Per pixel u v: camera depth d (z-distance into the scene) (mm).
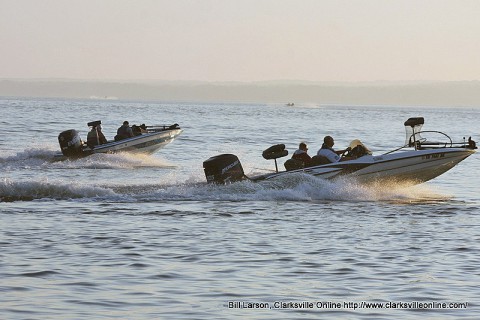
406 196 37312
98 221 27812
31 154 55219
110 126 123750
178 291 18016
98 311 16203
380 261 21734
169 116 190375
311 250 23156
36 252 22156
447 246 24156
